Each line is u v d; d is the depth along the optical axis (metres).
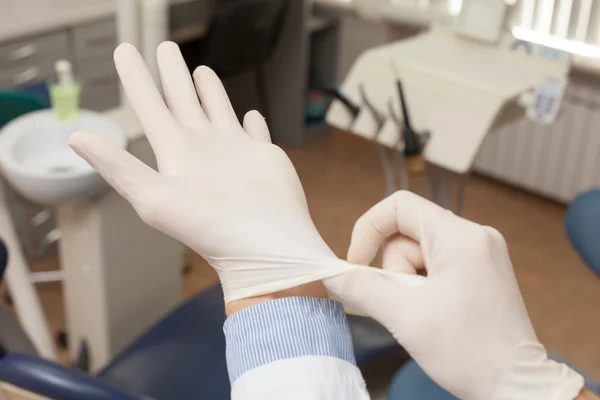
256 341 0.52
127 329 1.88
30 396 0.93
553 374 0.54
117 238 1.74
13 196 2.11
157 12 1.53
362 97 1.49
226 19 2.65
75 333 1.90
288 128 3.41
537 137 2.89
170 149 0.57
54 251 2.46
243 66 2.95
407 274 0.57
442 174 1.67
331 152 3.37
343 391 0.51
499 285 0.54
